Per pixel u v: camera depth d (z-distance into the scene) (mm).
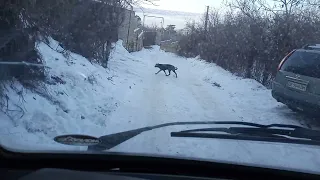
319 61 7906
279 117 8602
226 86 14625
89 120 6750
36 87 7016
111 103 8555
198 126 5547
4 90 5871
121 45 25344
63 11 9633
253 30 17766
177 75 17984
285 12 16672
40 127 5488
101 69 13219
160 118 7547
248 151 4465
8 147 3305
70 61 10859
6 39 6680
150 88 12070
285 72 8750
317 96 7598
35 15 7527
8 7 6516
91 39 13898
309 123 8062
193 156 3727
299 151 4656
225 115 8617
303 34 15336
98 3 13945
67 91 8133
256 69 17406
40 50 9297
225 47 24281
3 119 5191
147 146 4281
